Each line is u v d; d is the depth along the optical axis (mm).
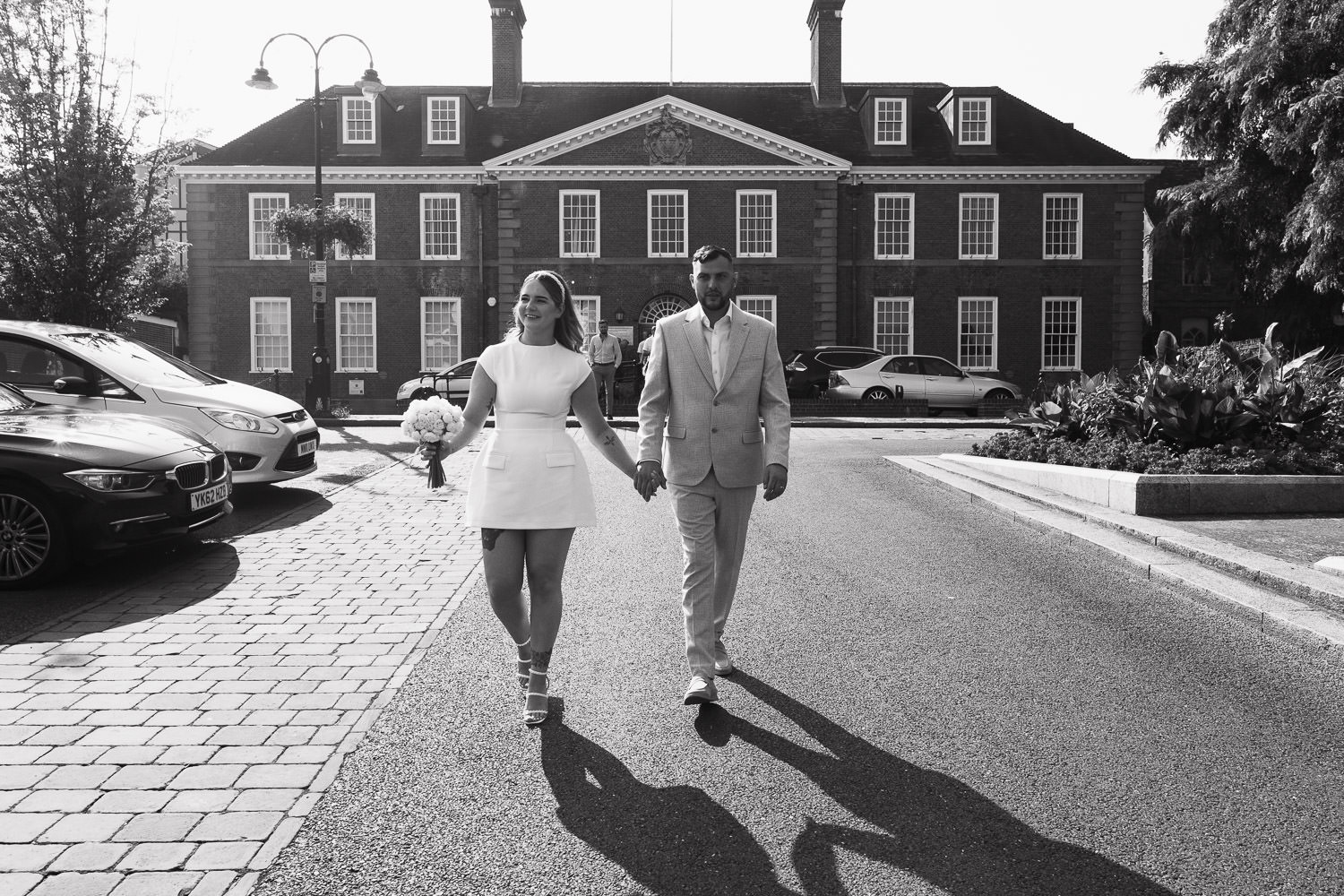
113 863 3223
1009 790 3785
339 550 8109
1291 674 5062
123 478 7039
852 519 9312
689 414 4711
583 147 33562
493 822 3529
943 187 34156
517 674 5086
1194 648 5484
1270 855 3305
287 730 4336
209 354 33781
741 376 4703
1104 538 7918
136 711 4539
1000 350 34312
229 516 9641
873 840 3412
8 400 8016
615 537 8523
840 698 4766
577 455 4551
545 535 4434
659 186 33688
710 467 4703
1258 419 10133
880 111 34844
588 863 3258
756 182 33750
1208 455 9469
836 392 28109
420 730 4355
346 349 33969
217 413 9805
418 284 33875
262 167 33469
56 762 3990
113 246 17203
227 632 5812
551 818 3561
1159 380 10570
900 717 4527
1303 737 4277
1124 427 11109
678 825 3512
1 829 3439
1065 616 6109
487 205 33812
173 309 43031
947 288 34188
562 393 4496
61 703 4633
